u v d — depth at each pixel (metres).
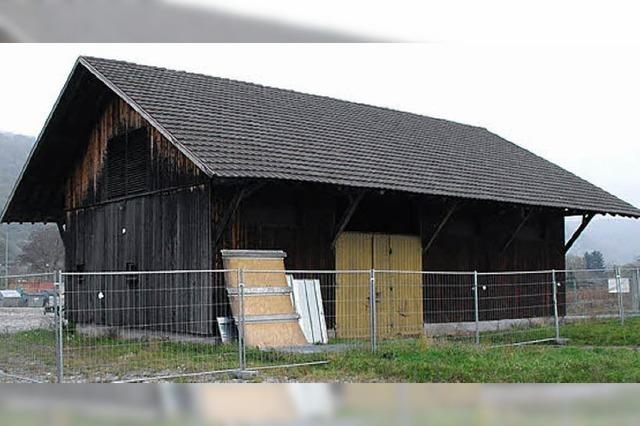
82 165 20.80
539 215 22.84
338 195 17.61
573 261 51.03
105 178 19.59
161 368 12.52
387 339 16.83
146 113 16.38
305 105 22.53
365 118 23.70
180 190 16.58
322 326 15.98
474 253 20.83
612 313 22.81
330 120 21.78
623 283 22.98
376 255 18.47
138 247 17.95
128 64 19.67
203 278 15.65
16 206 22.02
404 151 21.06
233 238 15.84
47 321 16.27
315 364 12.43
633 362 12.33
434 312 19.56
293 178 15.09
